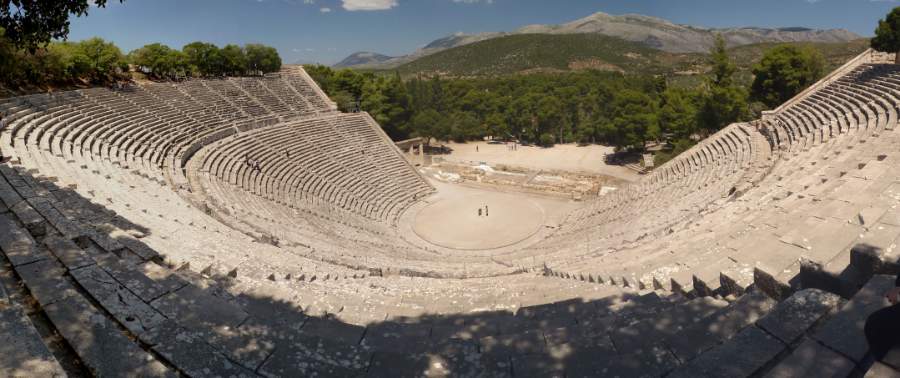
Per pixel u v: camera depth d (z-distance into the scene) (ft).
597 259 61.16
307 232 97.09
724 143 149.79
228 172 131.75
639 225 95.71
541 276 56.03
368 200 162.40
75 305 22.56
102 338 20.02
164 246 46.44
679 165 152.76
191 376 18.84
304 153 170.19
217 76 214.69
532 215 159.84
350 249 91.56
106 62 165.48
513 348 24.44
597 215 135.33
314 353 21.36
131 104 150.61
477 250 131.13
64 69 144.46
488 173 227.40
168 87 178.81
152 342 20.83
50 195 49.83
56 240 30.86
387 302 40.34
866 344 16.46
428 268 74.33
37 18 44.21
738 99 195.62
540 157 274.57
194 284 28.07
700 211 82.53
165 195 82.48
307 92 229.04
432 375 20.38
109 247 35.17
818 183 60.54
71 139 103.40
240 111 185.06
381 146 201.57
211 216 81.35
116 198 66.44
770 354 17.84
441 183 205.36
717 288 32.81
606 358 20.99
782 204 51.98
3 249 28.53
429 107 344.90
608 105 300.61
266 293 35.50
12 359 16.74
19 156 75.10
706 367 17.70
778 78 188.96
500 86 388.37
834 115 123.34
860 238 30.86
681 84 531.50
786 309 19.71
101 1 44.27
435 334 29.63
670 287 39.06
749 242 40.27
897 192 39.37
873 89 125.29
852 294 24.50
